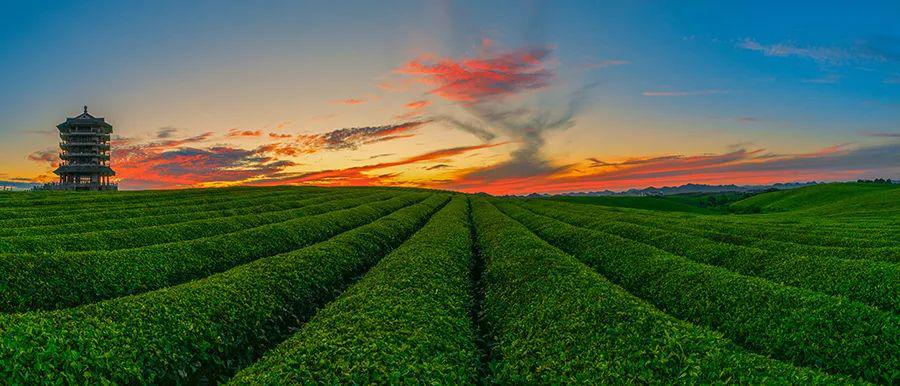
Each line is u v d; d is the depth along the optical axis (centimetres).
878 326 1595
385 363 1280
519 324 1775
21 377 1168
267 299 2033
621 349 1412
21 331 1356
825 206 9762
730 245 3297
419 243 3366
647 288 2447
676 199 17175
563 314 1742
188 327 1617
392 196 9688
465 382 1318
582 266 2500
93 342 1385
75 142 14212
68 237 3144
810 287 2345
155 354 1445
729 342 1449
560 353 1455
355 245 3338
